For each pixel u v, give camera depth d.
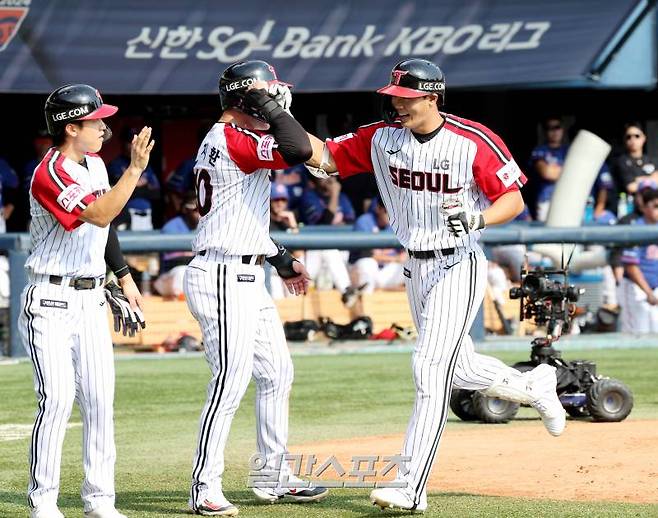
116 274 16.53
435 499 16.77
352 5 44.72
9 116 49.94
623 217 45.47
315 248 39.75
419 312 16.48
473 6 45.03
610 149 44.94
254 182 16.25
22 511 16.42
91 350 15.44
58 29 43.31
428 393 15.85
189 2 44.06
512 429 23.59
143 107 50.56
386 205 16.62
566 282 24.64
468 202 16.08
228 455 21.34
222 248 16.17
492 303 40.31
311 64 44.91
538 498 16.75
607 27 45.25
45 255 15.26
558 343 40.12
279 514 15.99
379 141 16.20
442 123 15.91
